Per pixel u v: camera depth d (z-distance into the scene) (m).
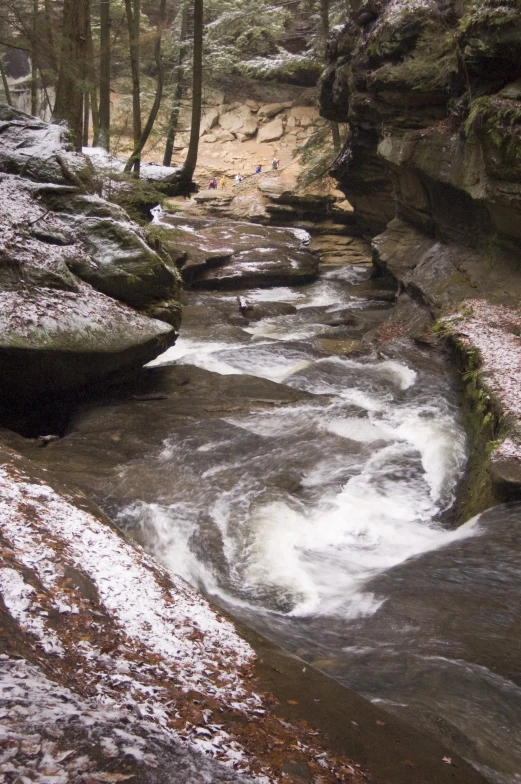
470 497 6.51
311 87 35.75
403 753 2.58
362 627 4.34
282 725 2.54
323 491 6.45
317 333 12.47
